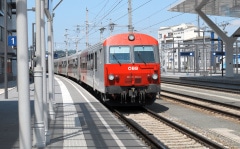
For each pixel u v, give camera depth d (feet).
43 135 30.68
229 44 150.00
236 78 142.92
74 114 51.19
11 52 153.17
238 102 69.05
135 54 56.75
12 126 40.45
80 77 113.29
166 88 110.42
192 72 226.79
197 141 35.55
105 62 56.44
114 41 56.95
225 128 43.21
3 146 30.58
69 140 33.73
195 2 126.11
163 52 233.55
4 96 77.00
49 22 49.29
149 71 56.49
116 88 55.72
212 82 136.98
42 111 30.55
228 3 124.88
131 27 111.04
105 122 44.24
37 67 29.89
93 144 32.01
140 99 56.90
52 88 48.47
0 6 119.34
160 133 40.16
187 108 61.87
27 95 20.48
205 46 202.69
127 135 36.24
